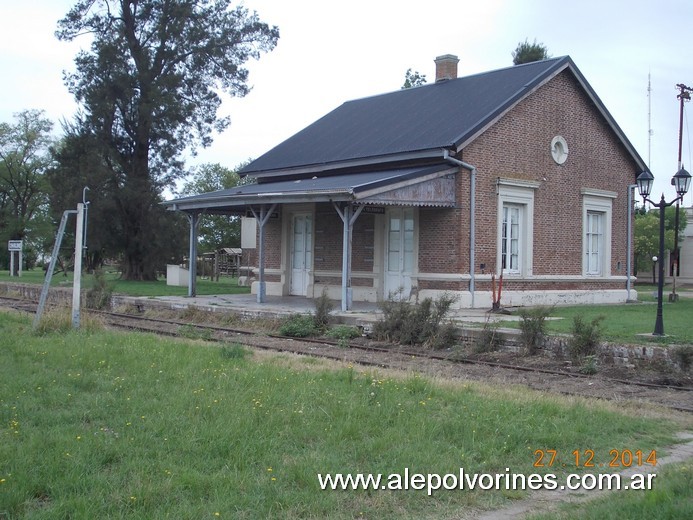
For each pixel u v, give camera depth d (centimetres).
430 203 1834
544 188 2120
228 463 589
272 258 2472
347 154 2131
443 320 1515
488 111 1947
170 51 3441
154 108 3338
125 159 3550
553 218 2153
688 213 4662
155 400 787
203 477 548
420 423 717
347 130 2398
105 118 3462
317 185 1919
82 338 1305
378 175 1933
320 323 1644
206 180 5916
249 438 651
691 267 4547
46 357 1070
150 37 3462
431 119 2103
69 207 3488
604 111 2278
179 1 3419
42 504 506
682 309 2077
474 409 788
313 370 1032
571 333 1333
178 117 3384
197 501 513
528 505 550
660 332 1384
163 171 3588
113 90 3391
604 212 2339
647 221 4453
